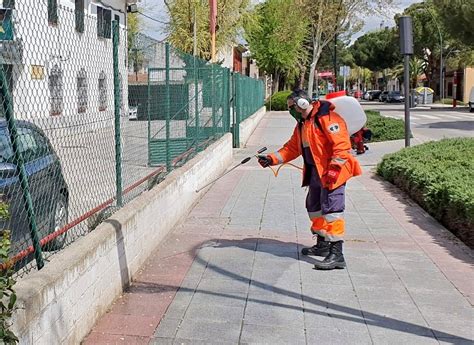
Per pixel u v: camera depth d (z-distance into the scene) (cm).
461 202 693
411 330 443
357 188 1037
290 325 451
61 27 487
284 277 560
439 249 654
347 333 437
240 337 429
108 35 613
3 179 404
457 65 6069
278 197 953
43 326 353
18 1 405
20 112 430
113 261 491
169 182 724
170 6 3534
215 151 1124
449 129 2564
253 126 2423
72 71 520
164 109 901
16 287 344
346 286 536
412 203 902
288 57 4944
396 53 7444
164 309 480
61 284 382
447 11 4284
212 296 510
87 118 575
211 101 1232
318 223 620
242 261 609
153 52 887
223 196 959
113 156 631
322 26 3391
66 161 566
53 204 538
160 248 656
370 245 670
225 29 3578
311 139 580
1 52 391
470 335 435
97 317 451
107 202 565
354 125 591
